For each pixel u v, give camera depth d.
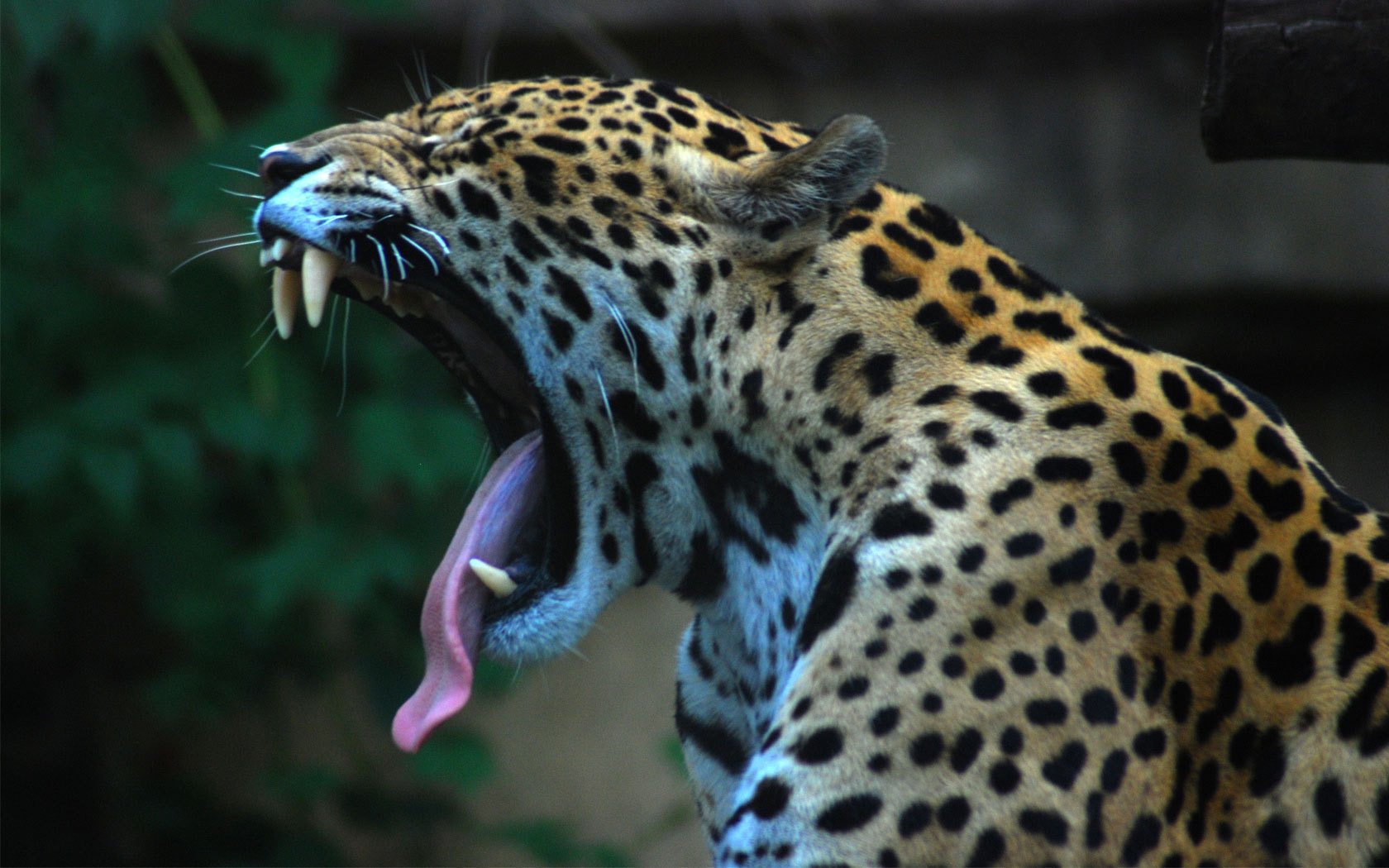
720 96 25.66
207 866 26.14
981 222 25.28
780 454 10.58
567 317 10.83
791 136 11.65
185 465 22.05
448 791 27.61
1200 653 9.68
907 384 10.27
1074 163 25.09
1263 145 10.34
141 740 27.73
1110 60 24.92
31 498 22.80
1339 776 9.47
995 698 9.35
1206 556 9.83
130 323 23.17
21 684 27.80
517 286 10.88
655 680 27.86
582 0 24.45
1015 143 25.17
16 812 27.72
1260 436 10.32
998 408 10.02
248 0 22.59
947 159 25.28
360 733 27.48
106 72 22.94
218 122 22.67
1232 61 9.96
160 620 24.12
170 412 23.19
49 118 24.09
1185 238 24.95
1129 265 25.09
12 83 22.80
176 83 25.53
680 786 27.62
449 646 11.17
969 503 9.73
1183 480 9.92
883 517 9.91
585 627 11.34
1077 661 9.42
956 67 25.20
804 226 10.55
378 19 24.47
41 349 23.02
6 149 22.52
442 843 27.75
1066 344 10.39
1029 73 25.08
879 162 10.34
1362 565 9.96
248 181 21.67
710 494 11.03
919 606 9.56
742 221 10.61
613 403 10.92
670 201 10.72
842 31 24.77
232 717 27.70
